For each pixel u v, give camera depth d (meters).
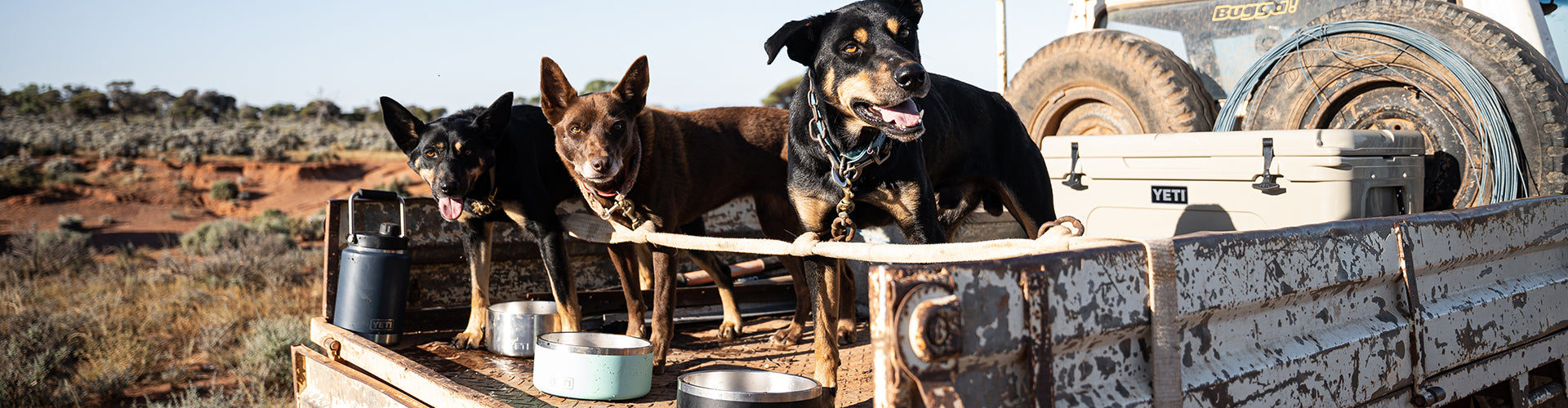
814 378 3.39
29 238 18.92
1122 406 1.80
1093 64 5.26
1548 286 3.02
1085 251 1.76
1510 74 3.65
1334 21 4.32
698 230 5.04
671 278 4.02
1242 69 5.01
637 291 4.40
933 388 1.53
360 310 4.04
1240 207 4.01
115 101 76.56
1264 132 3.94
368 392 3.34
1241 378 1.99
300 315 11.48
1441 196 4.07
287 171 42.66
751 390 3.08
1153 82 4.88
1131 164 4.43
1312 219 3.76
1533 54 3.69
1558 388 3.04
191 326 10.84
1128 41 5.06
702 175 4.69
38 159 42.34
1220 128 4.73
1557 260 3.21
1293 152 3.81
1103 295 1.78
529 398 3.32
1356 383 2.28
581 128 3.95
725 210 5.91
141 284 14.66
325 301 4.31
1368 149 3.75
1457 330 2.57
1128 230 4.47
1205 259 1.93
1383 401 2.37
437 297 4.77
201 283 14.28
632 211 4.09
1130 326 1.83
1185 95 4.79
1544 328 2.97
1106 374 1.81
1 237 27.42
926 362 1.50
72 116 70.31
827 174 3.35
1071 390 1.73
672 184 4.43
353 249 4.11
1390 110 4.18
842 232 3.49
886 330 1.48
